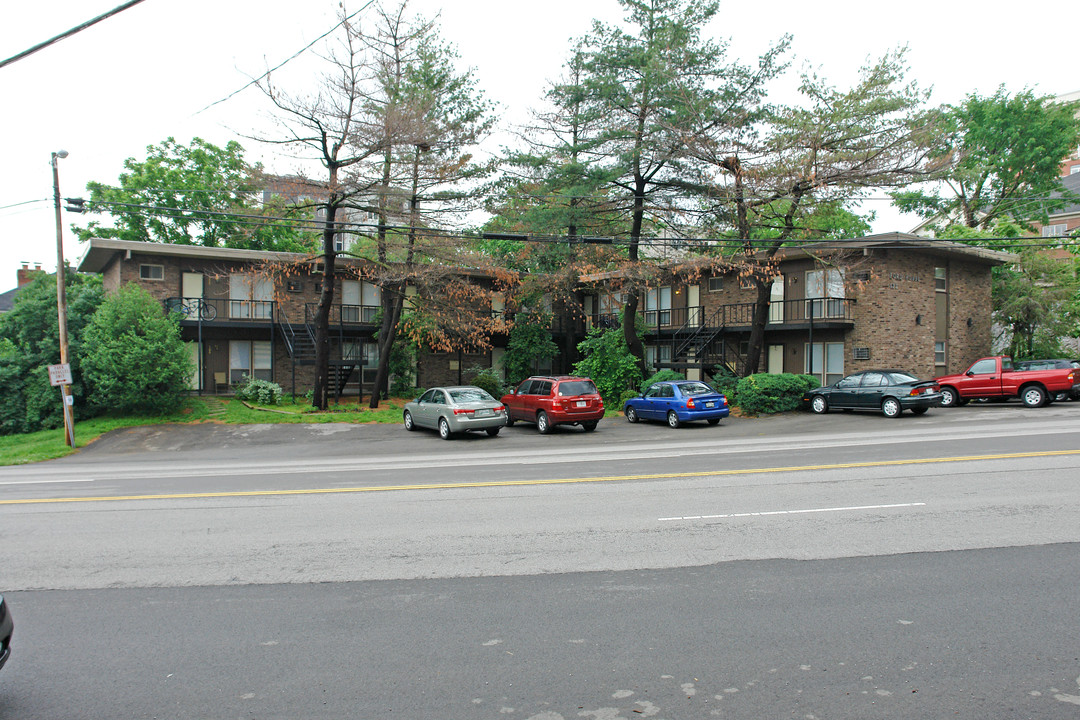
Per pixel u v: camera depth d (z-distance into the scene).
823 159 22.44
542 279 29.97
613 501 10.00
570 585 6.45
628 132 25.47
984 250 28.20
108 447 21.58
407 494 11.05
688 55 24.69
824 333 28.41
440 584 6.56
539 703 4.30
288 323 30.48
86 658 5.06
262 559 7.52
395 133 23.14
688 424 23.42
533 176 27.81
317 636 5.39
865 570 6.62
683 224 27.66
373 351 33.66
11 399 26.91
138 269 29.02
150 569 7.23
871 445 15.44
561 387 21.98
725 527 8.31
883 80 22.39
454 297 28.83
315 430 23.27
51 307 28.25
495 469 13.82
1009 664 4.67
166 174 38.03
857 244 25.92
